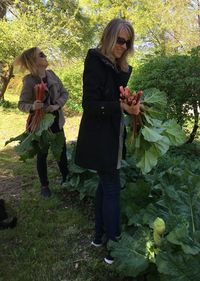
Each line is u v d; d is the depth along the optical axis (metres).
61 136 3.72
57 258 3.34
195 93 6.18
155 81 6.27
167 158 4.62
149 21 16.91
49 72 4.41
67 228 3.85
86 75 2.87
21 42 11.84
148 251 2.83
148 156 3.02
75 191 4.68
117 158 2.96
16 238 3.67
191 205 3.12
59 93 4.38
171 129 3.15
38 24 12.31
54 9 14.03
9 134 8.62
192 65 6.16
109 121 2.92
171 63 6.28
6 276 3.11
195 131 6.62
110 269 3.15
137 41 17.16
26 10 13.33
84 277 3.08
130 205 3.41
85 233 3.75
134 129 3.05
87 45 15.30
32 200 4.49
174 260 2.48
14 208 4.29
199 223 3.01
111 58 2.90
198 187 3.15
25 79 4.23
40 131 3.55
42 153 4.15
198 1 17.20
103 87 2.88
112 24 2.86
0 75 12.17
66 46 13.74
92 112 2.85
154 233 2.68
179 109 6.29
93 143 2.94
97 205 3.35
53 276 3.10
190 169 4.31
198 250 2.53
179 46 16.38
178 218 2.88
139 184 3.55
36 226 3.89
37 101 3.57
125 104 2.83
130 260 2.81
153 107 3.27
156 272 2.81
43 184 4.62
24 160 3.88
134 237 3.00
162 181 3.66
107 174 3.01
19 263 3.27
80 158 3.02
